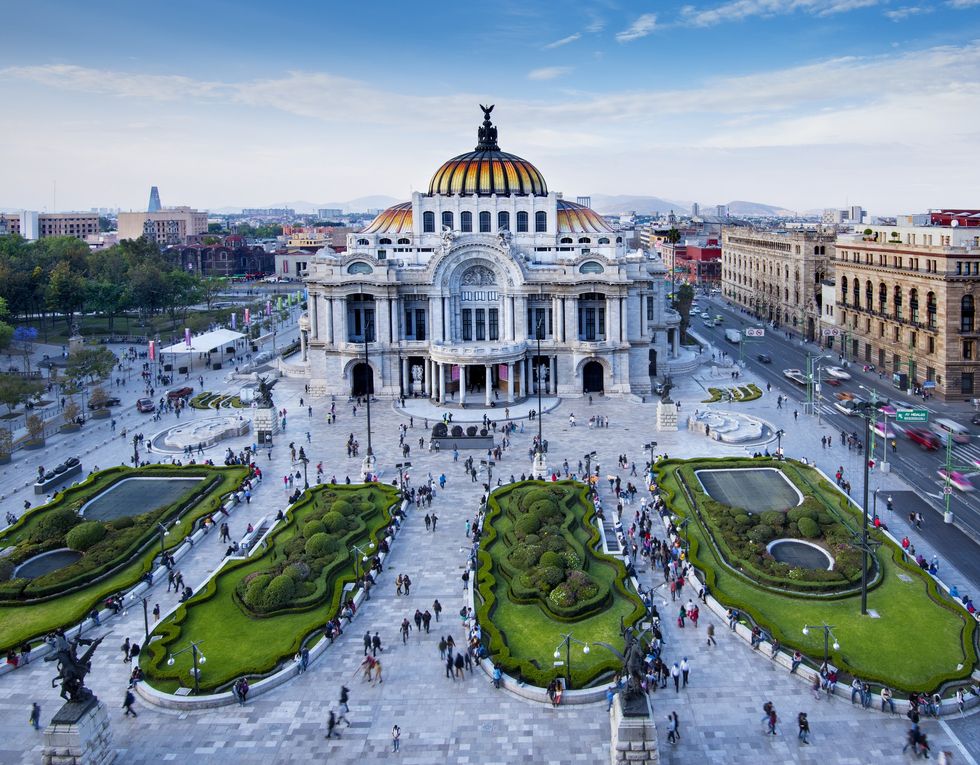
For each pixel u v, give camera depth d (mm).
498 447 112000
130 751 51750
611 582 71562
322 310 154000
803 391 150625
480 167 165000
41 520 83812
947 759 48750
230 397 149750
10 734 53469
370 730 53562
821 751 50781
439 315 147500
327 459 111250
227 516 89875
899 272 153250
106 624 67312
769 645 61625
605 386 148125
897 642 61344
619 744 48375
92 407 137875
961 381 138125
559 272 148375
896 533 83188
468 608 66938
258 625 65375
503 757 50844
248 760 50844
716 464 103500
